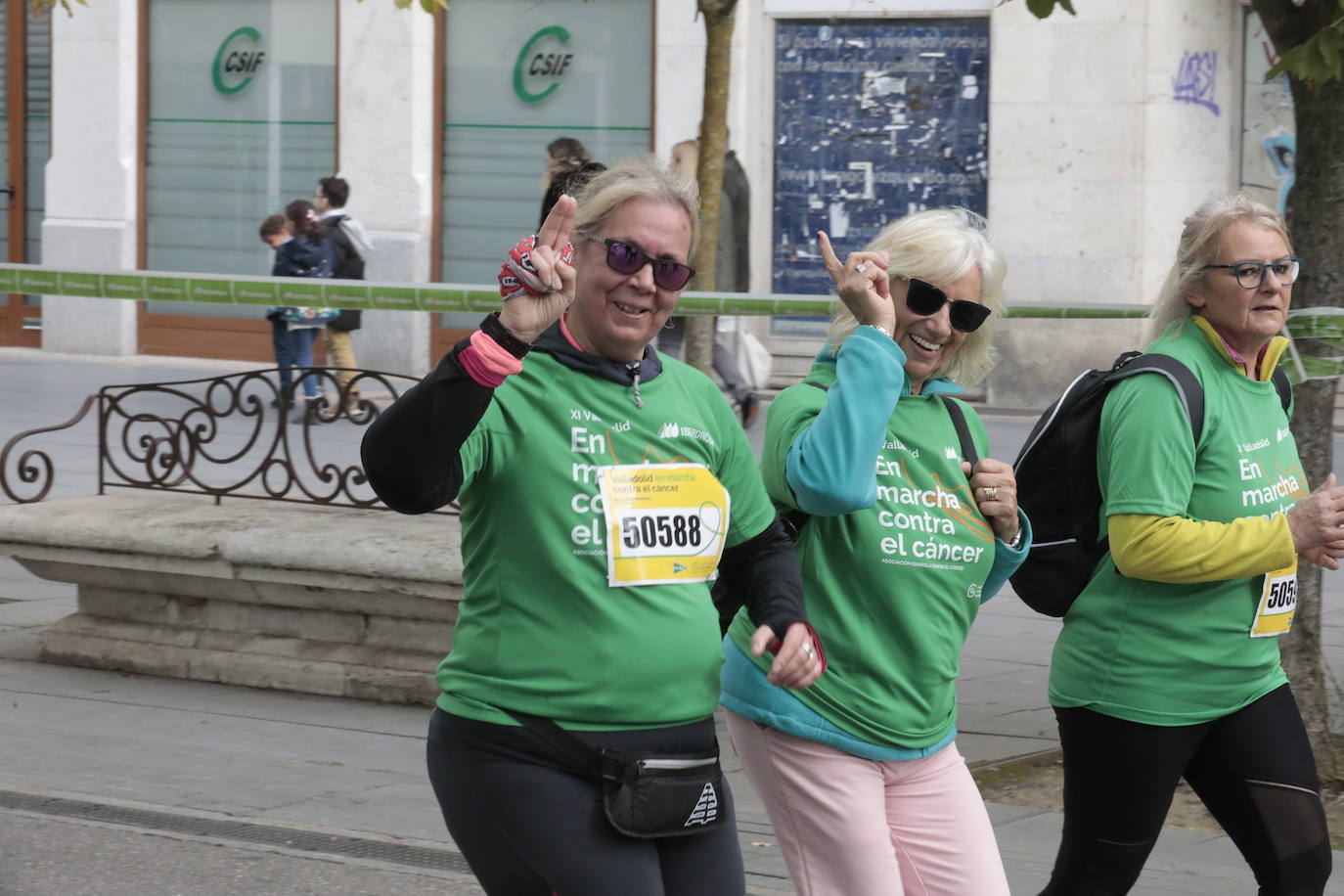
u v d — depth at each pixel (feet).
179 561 25.99
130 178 69.72
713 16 25.70
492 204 65.21
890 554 12.66
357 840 19.71
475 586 11.42
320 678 25.86
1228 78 55.16
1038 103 56.08
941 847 12.84
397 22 64.44
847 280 12.69
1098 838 14.42
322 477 27.04
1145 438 13.74
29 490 40.11
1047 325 56.24
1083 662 14.29
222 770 22.30
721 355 47.78
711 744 11.60
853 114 58.90
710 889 11.57
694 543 11.50
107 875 18.51
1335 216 21.07
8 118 72.43
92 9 69.26
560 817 11.09
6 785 21.44
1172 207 55.52
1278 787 14.02
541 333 10.56
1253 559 13.64
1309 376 20.93
